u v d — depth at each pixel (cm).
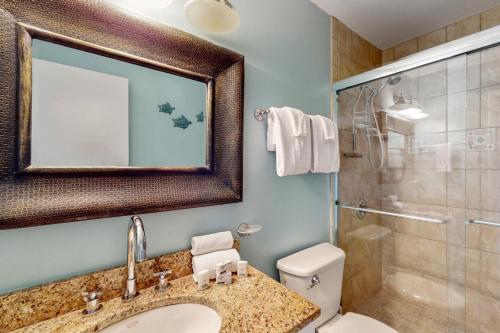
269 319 60
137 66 78
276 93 120
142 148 79
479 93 116
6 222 56
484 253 126
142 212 76
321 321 116
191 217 90
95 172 69
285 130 108
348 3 144
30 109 60
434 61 123
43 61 63
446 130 128
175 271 83
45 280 63
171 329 71
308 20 138
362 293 161
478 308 128
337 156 134
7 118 57
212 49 92
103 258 72
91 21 68
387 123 150
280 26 122
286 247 125
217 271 80
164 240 83
